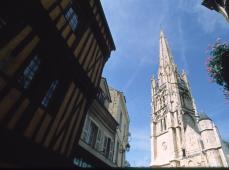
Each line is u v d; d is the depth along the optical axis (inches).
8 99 177.0
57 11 252.5
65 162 260.5
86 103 345.1
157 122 2121.1
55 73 253.8
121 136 637.9
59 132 254.7
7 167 167.6
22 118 192.2
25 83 203.8
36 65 221.9
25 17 201.9
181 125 1791.3
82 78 321.4
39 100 218.8
